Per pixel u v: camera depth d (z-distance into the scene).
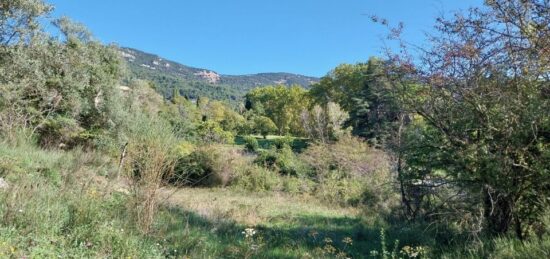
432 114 6.38
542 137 5.09
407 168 7.88
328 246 5.89
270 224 8.80
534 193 5.15
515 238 5.20
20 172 6.88
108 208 5.20
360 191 14.38
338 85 51.66
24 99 14.61
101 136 17.30
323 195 15.74
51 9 13.66
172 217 6.90
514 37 5.16
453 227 6.32
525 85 5.07
